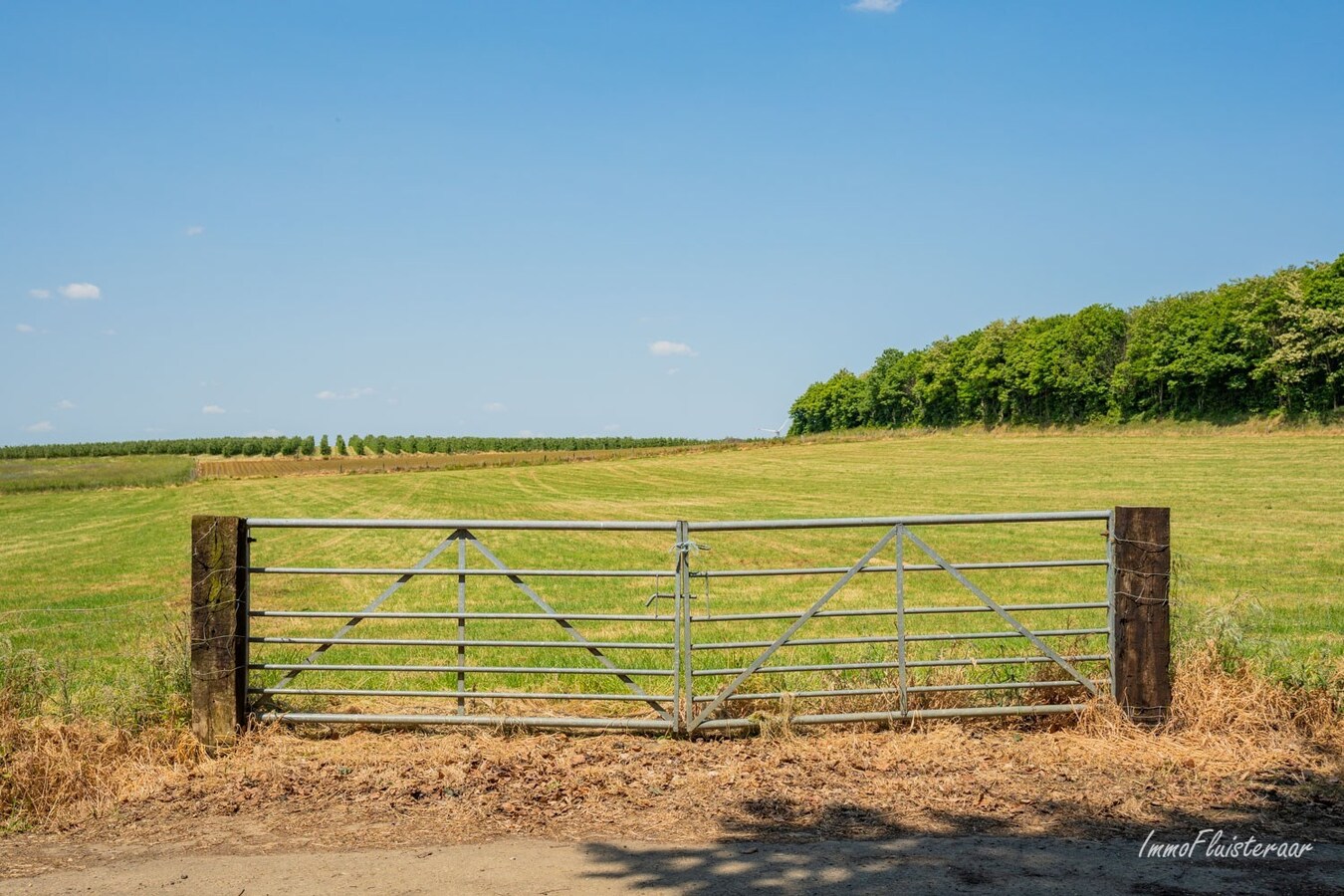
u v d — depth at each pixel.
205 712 7.56
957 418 138.25
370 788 6.73
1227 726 7.70
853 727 8.09
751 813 6.23
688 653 7.92
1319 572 20.66
